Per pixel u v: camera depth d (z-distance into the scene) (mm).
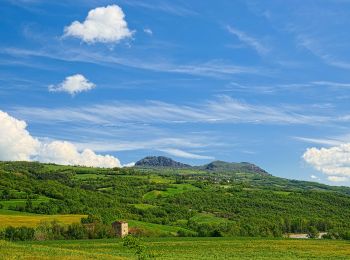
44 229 133500
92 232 138875
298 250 117438
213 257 96250
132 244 57969
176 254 101875
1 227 129625
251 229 172125
